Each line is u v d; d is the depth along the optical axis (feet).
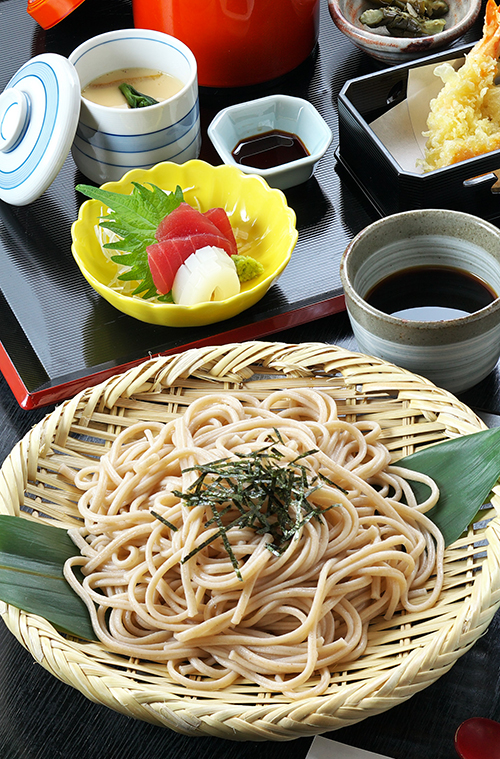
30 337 3.28
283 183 3.47
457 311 3.07
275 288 3.33
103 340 3.27
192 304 3.18
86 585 2.86
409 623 2.80
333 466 2.89
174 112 3.38
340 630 2.82
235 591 2.81
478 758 2.71
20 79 3.49
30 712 2.84
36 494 2.94
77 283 3.38
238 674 2.76
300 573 2.83
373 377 2.96
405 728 2.78
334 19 3.62
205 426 3.01
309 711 2.62
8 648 2.90
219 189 3.43
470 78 3.33
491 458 2.86
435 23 3.63
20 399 3.19
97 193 3.26
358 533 2.85
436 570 2.85
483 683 2.82
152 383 3.04
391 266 3.09
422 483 2.92
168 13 3.57
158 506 2.88
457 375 3.02
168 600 2.85
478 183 3.26
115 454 2.97
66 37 3.91
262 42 3.60
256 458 2.86
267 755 2.78
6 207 3.54
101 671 2.67
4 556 2.80
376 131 3.46
